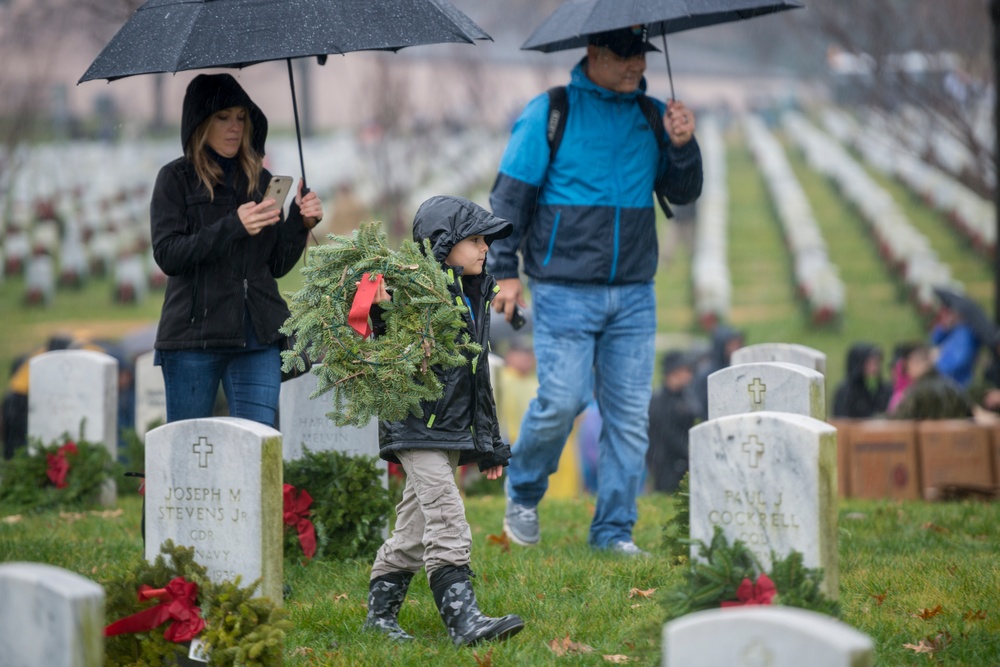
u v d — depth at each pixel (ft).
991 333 86.28
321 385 29.22
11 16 133.80
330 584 38.11
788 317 164.14
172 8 36.40
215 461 28.45
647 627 27.22
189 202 35.50
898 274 182.91
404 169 193.06
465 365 30.09
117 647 28.22
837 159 276.00
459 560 30.40
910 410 72.28
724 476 27.04
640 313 43.29
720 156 294.05
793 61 257.14
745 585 26.07
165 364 36.09
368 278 28.81
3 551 43.47
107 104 245.04
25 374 72.13
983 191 109.40
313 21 35.19
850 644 18.54
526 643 30.66
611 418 43.55
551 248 42.29
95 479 56.90
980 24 112.37
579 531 49.85
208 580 28.09
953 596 35.06
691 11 41.39
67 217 193.06
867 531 48.52
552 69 218.59
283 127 281.33
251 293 35.76
